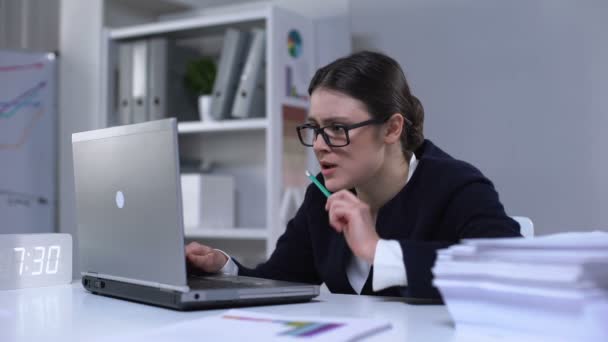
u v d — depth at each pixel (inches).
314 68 118.3
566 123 97.4
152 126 42.4
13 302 48.3
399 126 53.2
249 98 110.3
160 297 43.6
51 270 58.9
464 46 104.7
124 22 132.2
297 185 113.0
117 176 46.6
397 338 32.6
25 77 128.0
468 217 50.9
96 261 50.9
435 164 54.7
